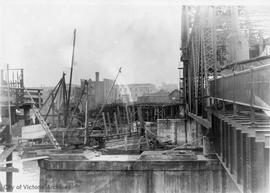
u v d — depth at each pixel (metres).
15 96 24.31
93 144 25.09
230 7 18.22
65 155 18.67
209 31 18.72
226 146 12.39
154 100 47.19
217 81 15.59
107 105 31.66
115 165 18.11
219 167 17.39
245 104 9.21
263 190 7.30
